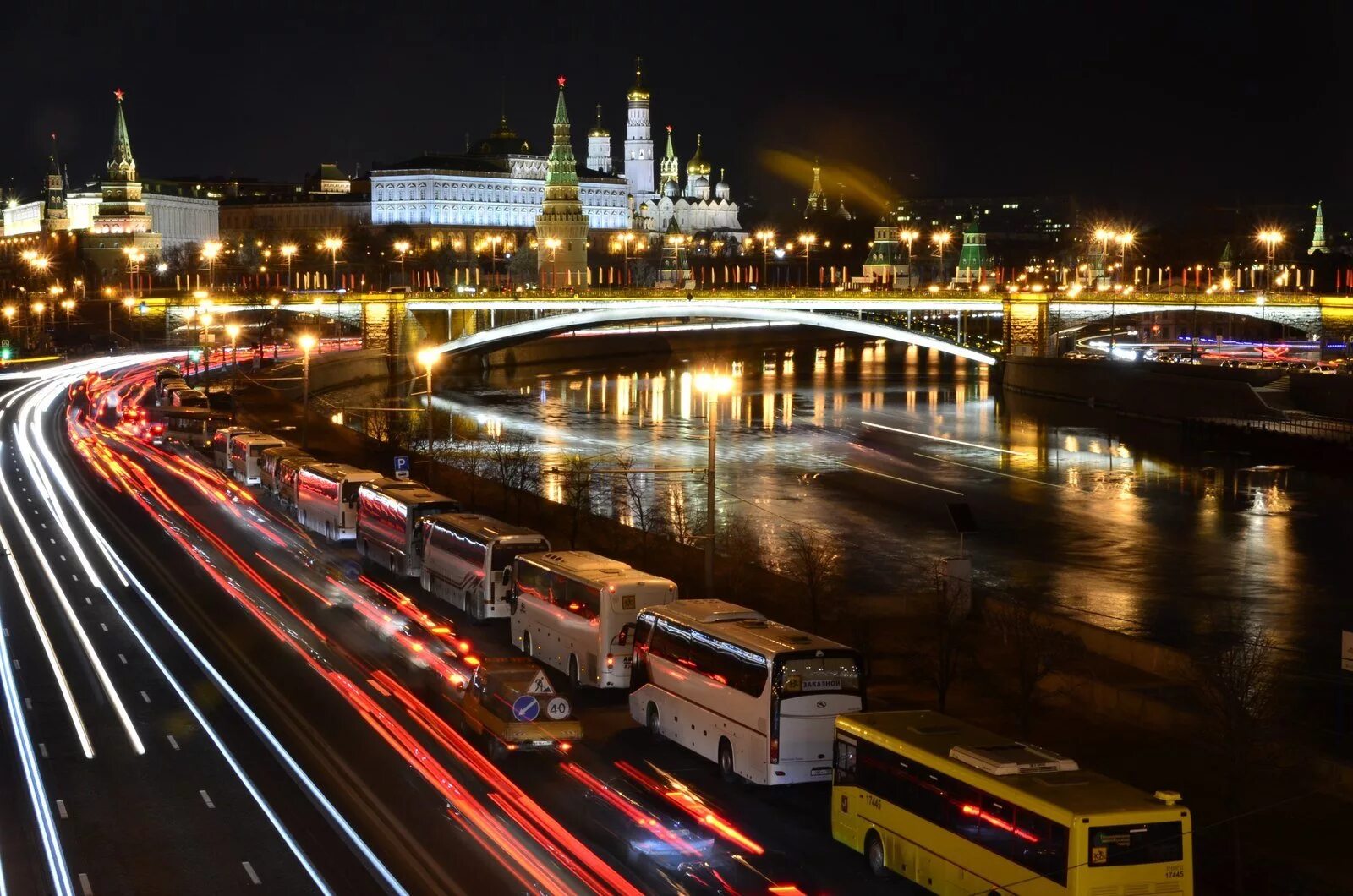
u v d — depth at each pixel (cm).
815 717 5650
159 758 6059
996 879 4459
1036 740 6562
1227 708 5881
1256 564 13400
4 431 19162
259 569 10306
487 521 9125
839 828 5269
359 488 11138
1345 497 17562
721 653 5997
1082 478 18962
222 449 16112
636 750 6366
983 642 8244
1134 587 12281
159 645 8025
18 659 7712
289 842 5122
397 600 9275
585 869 4875
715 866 4959
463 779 5853
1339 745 6600
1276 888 4919
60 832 5234
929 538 14312
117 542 11406
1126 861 4203
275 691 7119
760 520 15100
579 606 7244
